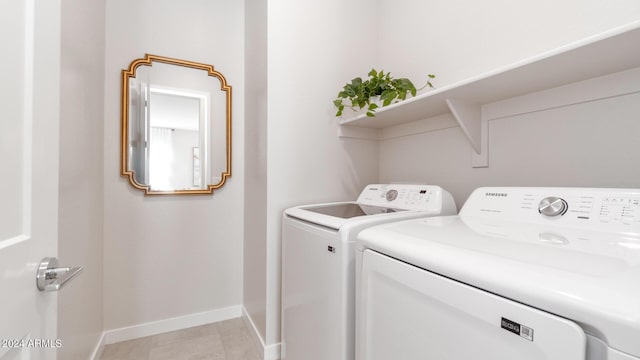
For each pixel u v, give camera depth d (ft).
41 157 1.96
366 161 6.39
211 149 6.85
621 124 2.97
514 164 3.93
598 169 3.12
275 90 5.39
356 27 6.31
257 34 6.04
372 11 6.54
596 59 2.67
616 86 2.97
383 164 6.45
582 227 2.45
